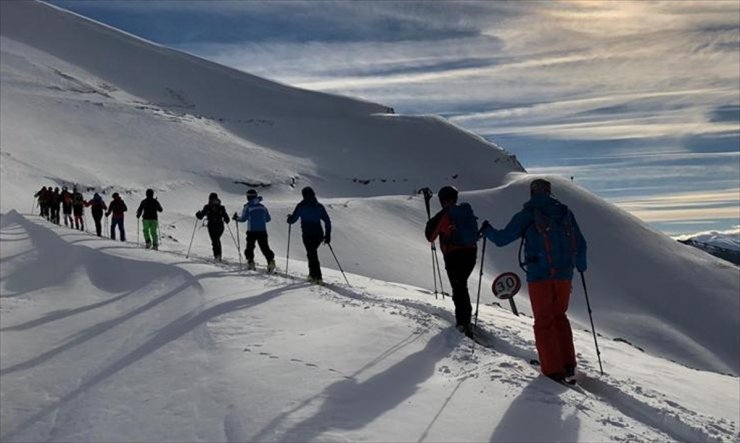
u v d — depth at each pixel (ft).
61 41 589.32
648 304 301.63
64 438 18.12
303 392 19.44
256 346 24.71
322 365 22.27
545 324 23.39
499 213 370.94
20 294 43.73
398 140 552.41
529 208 24.09
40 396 22.21
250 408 18.31
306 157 483.10
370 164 499.51
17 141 305.53
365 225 275.39
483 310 45.60
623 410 21.71
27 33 581.94
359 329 27.76
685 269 336.90
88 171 290.76
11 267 55.26
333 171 465.06
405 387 20.56
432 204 324.80
